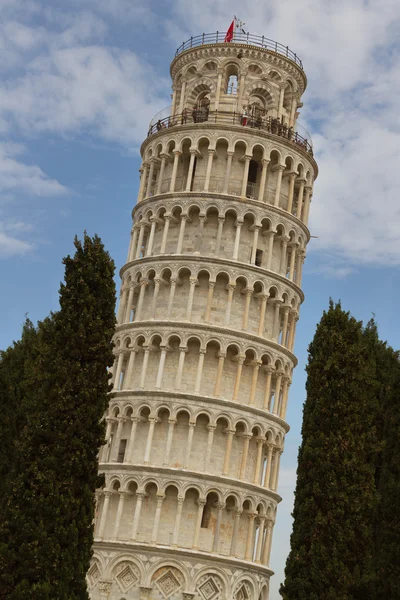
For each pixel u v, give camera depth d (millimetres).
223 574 74938
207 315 81000
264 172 85562
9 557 50750
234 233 84375
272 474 82188
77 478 54125
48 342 57938
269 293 83875
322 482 56156
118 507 77250
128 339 83312
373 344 67250
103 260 59500
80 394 55531
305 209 90000
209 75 91625
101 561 76000
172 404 78562
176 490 77125
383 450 56719
